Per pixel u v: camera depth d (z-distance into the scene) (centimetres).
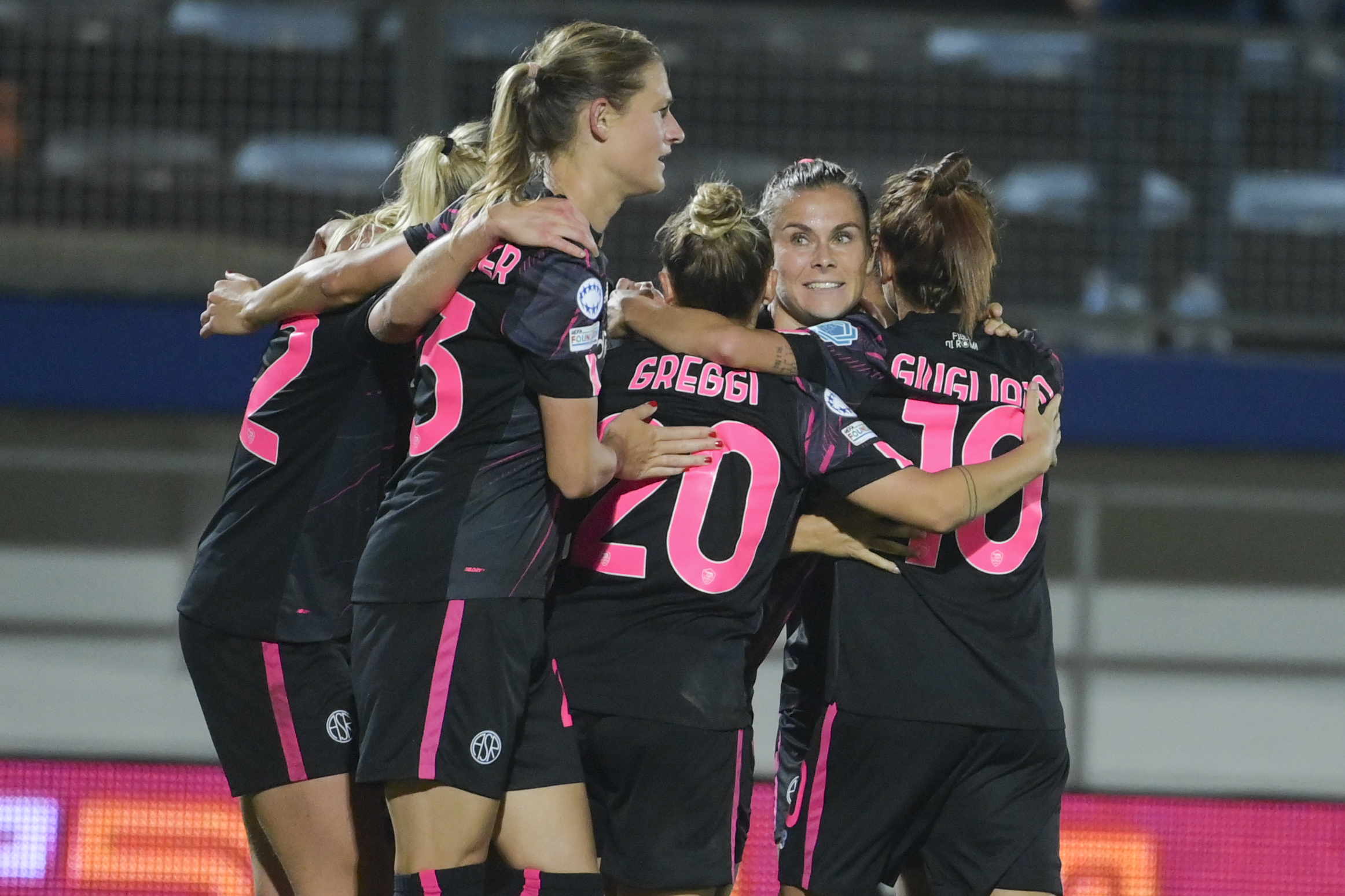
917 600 1056
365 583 914
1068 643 2184
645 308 1047
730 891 1048
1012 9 2736
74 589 2219
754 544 1007
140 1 2252
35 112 2256
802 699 1117
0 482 2238
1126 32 2255
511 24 2244
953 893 1094
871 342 1055
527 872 938
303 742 1012
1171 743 2081
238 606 1002
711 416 1012
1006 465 1022
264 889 1080
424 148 1045
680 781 995
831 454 1012
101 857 1639
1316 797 1694
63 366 2198
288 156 2270
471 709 892
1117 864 1669
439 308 905
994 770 1067
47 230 2252
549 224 874
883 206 1109
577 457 899
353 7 2206
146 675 2156
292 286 998
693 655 998
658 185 955
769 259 1045
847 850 1071
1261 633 2230
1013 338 1106
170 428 2275
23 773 1644
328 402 998
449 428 905
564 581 1025
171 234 2269
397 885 920
